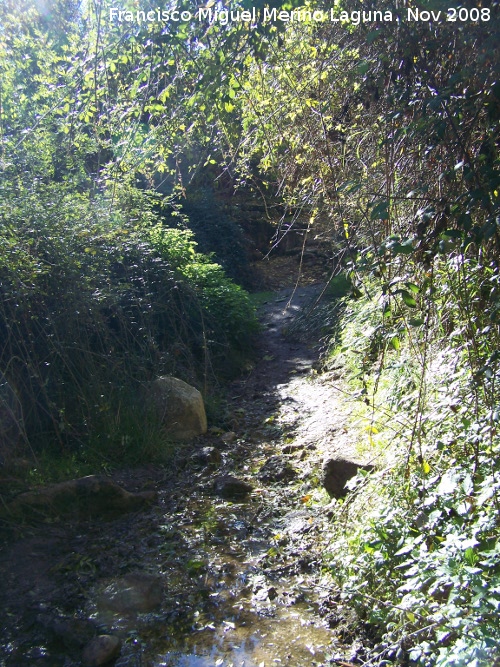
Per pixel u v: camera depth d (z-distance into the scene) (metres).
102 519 5.29
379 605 3.52
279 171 6.01
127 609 4.05
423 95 3.60
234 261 15.87
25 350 6.00
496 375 3.65
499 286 3.49
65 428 6.12
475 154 3.56
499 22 3.09
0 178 6.91
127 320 7.53
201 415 7.29
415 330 4.62
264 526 5.12
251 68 5.39
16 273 5.79
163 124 5.13
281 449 6.72
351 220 4.83
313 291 14.00
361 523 4.21
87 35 5.86
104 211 7.87
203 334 8.55
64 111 6.59
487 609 2.81
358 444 5.72
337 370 8.77
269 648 3.61
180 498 5.68
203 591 4.22
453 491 3.72
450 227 3.58
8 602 4.12
